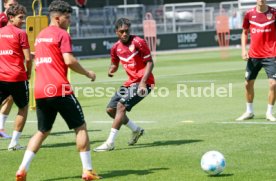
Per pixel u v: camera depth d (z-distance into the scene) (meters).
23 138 24.56
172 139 23.25
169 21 81.06
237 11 82.50
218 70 51.88
